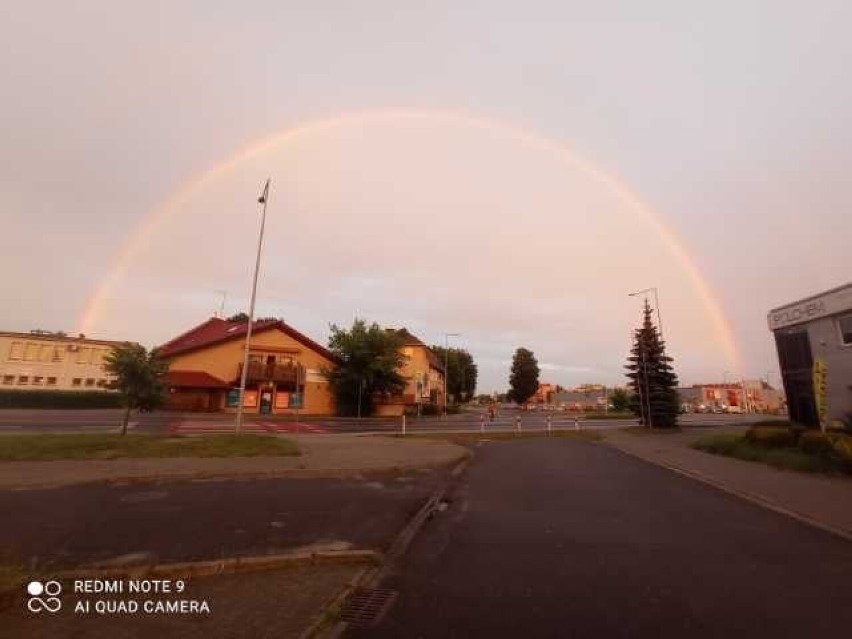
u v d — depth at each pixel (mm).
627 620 4660
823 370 19453
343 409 50156
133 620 4484
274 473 12680
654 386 37938
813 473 14641
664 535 7820
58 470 11812
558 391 158125
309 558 6234
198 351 46156
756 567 6266
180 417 34875
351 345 49188
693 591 5414
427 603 5062
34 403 40219
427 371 67125
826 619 4719
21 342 49062
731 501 10773
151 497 9570
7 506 8484
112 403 43219
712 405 121188
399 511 9234
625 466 16594
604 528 8234
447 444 21266
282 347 48406
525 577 5840
